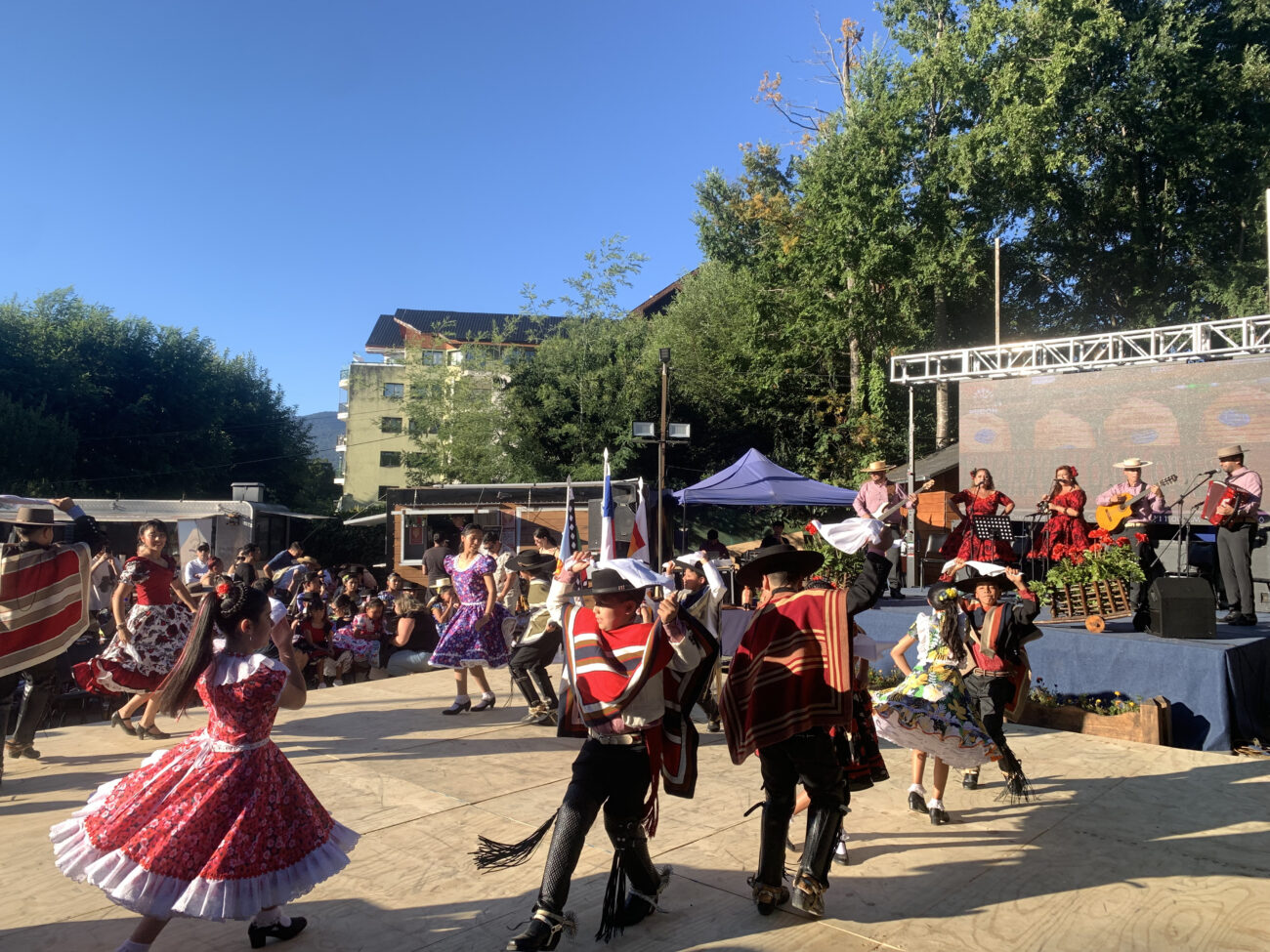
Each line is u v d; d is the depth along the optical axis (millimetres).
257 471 46406
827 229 26328
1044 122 24547
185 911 3125
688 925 3816
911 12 27781
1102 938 3648
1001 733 5449
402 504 23125
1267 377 14219
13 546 5734
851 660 3877
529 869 4418
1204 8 28891
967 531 9477
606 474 6488
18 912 3963
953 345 30484
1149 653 7543
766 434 32469
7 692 5738
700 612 6352
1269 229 15836
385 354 56906
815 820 3869
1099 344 16141
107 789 3414
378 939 3699
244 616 3434
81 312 40250
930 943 3623
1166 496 14969
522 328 58594
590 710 3652
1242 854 4566
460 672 7988
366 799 5551
